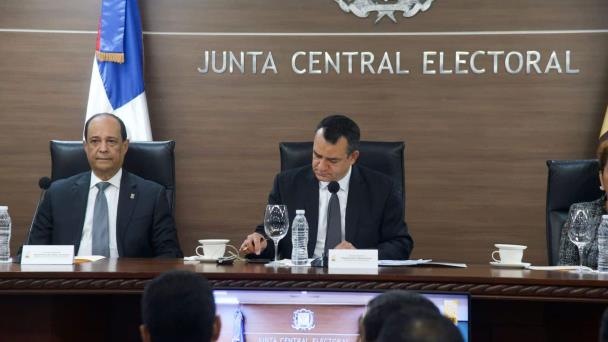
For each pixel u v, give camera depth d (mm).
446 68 5898
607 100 5824
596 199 3977
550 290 2820
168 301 1753
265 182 5992
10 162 5980
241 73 5973
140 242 4109
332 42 5945
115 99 5680
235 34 5973
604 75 5836
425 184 5934
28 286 2877
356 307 2777
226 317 2799
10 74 5977
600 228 3338
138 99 5699
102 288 2895
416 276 2865
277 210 3479
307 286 2867
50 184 3979
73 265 3254
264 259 3875
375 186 3992
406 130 5930
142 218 4133
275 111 5973
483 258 5910
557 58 5855
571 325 3055
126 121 5652
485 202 5906
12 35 5965
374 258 3238
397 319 1359
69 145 4422
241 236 6000
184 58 5980
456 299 2787
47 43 5973
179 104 5992
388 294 1615
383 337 1349
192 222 6020
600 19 5828
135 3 5758
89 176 4246
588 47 5836
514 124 5887
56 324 2979
